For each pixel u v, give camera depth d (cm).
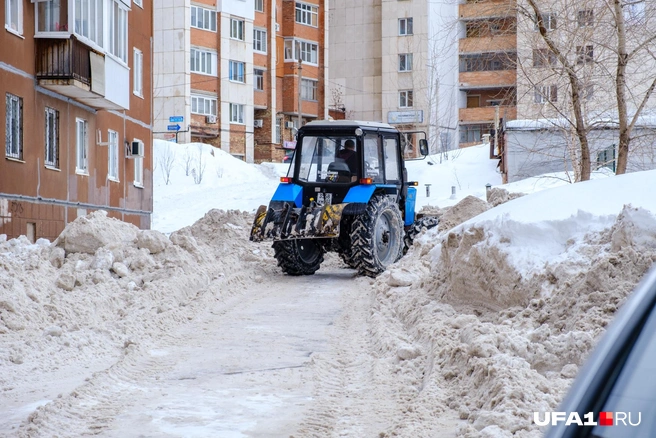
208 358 824
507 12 1496
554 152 2461
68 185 2195
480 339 672
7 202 1845
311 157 1567
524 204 960
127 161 2700
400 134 1672
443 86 5869
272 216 1484
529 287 824
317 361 797
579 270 784
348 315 1091
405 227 1694
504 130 3394
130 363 787
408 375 725
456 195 3453
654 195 859
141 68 2848
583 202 900
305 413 620
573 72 1398
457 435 533
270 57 6028
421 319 924
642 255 715
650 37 1404
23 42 1942
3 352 810
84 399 652
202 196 4050
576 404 194
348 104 6594
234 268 1501
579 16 1455
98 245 1317
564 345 644
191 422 599
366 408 633
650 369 193
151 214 3272
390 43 6328
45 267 1171
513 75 1591
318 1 6397
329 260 1805
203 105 5575
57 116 2139
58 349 848
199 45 5534
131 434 569
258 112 6072
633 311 202
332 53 6625
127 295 1134
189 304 1145
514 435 495
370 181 1520
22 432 561
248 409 634
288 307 1169
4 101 1845
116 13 2355
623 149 1372
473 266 937
